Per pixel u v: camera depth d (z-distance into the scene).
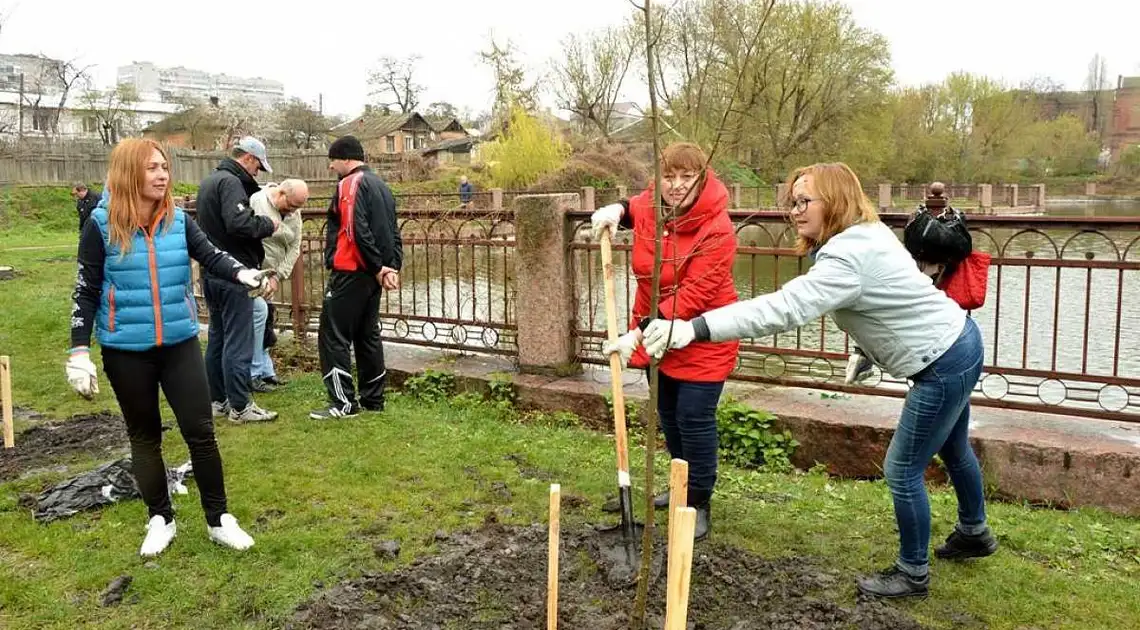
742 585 3.27
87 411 5.98
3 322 9.20
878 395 5.23
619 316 9.95
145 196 3.42
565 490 4.40
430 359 6.71
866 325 3.08
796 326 2.95
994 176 54.66
